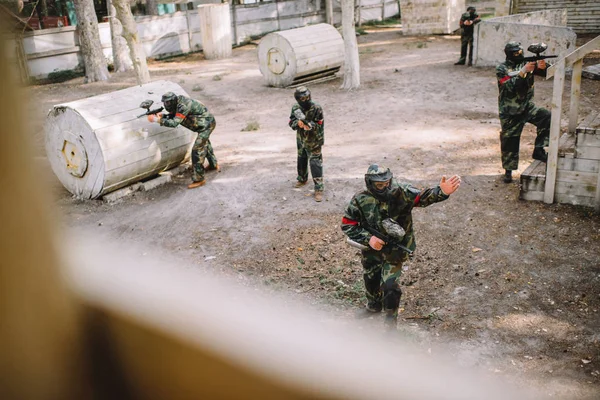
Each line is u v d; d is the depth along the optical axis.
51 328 0.33
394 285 4.86
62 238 0.34
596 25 20.56
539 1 21.09
